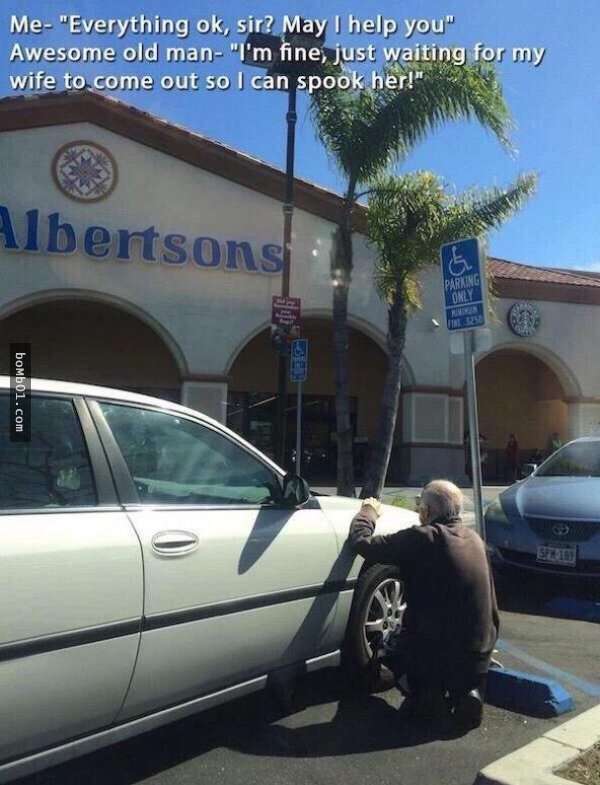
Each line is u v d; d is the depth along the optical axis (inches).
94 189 676.1
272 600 156.2
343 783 143.1
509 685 180.2
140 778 142.7
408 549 167.3
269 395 909.2
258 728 166.2
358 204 572.7
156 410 149.1
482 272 195.0
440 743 160.4
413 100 484.1
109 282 677.9
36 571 115.0
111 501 132.7
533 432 1025.5
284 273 508.4
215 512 150.4
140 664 129.6
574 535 277.3
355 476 924.0
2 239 651.5
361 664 182.4
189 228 698.8
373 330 755.4
